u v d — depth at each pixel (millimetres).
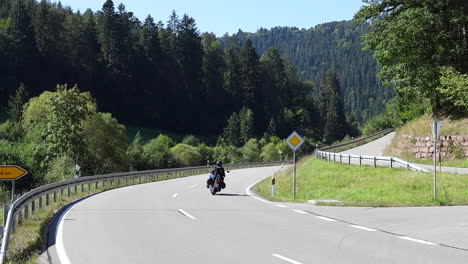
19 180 42406
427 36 38656
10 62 112625
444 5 38000
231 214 15359
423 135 40969
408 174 26094
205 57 160875
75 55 127000
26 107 65250
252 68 154875
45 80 119188
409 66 39781
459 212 15320
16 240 10508
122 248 9930
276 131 150125
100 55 129500
